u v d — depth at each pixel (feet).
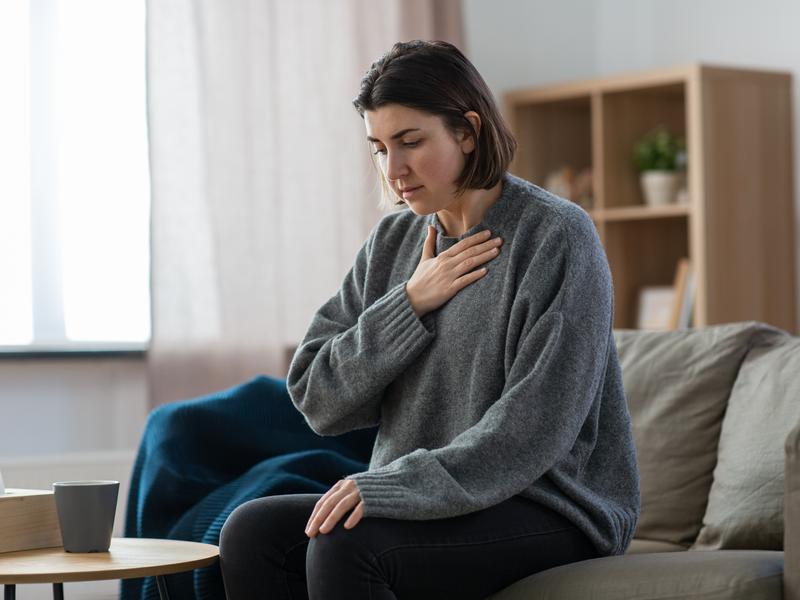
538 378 5.83
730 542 7.32
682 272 14.48
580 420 5.92
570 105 16.20
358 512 5.49
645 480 8.03
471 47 15.92
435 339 6.28
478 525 5.75
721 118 14.15
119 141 13.46
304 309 13.84
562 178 15.67
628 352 8.57
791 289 14.61
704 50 15.60
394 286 6.77
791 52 14.80
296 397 6.70
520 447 5.76
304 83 13.89
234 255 13.25
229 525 6.13
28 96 13.10
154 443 9.04
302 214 13.87
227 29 13.34
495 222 6.32
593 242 6.18
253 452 9.10
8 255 13.00
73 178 13.26
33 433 12.79
